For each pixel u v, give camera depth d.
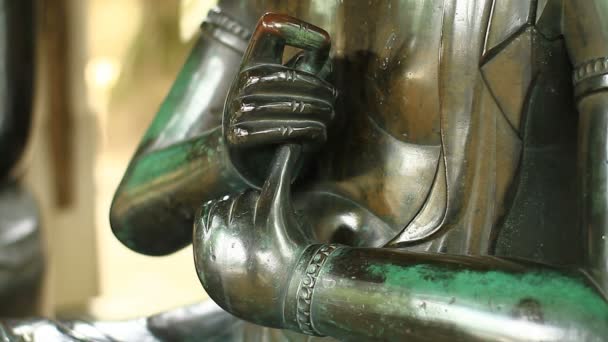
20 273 3.73
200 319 2.04
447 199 1.79
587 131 1.73
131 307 4.05
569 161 1.83
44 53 4.50
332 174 1.90
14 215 3.78
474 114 1.78
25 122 3.78
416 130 1.83
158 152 1.97
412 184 1.84
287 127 1.77
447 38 1.78
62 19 4.51
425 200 1.82
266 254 1.74
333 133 1.89
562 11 1.77
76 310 4.01
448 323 1.65
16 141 3.77
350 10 1.88
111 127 6.98
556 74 1.80
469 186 1.79
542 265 1.68
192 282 5.00
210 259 1.76
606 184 1.70
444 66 1.79
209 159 1.88
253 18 1.98
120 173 6.61
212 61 2.01
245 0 1.99
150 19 6.82
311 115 1.79
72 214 4.80
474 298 1.65
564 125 1.82
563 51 1.80
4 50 3.67
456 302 1.65
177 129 1.99
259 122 1.78
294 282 1.73
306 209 1.90
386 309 1.68
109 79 6.95
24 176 3.99
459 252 1.79
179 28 6.70
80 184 4.80
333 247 1.75
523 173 1.81
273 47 1.78
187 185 1.91
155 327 2.04
